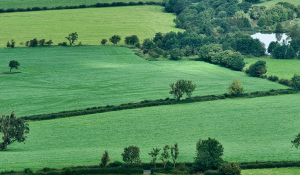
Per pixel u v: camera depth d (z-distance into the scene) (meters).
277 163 117.44
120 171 111.88
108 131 148.50
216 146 116.81
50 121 159.00
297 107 173.50
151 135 145.00
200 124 155.12
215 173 111.19
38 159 120.56
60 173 109.44
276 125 154.62
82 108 172.88
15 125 133.62
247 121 158.25
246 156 124.12
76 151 128.88
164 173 112.31
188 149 130.88
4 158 120.88
